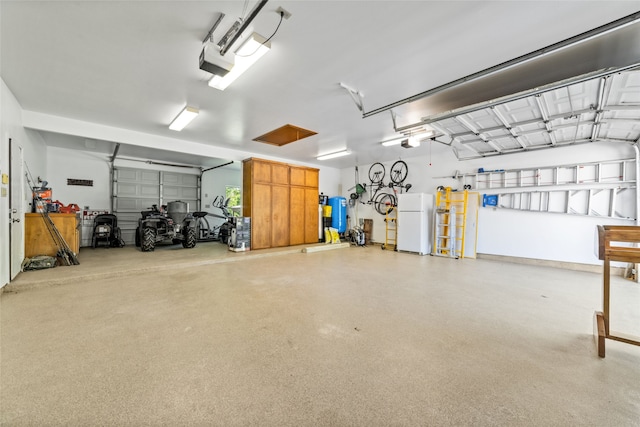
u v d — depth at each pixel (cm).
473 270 511
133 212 838
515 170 607
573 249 541
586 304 322
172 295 338
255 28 243
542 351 211
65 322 253
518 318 277
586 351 212
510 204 618
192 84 351
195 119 484
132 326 246
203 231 974
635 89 300
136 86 356
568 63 287
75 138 625
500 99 316
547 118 390
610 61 278
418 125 409
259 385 164
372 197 905
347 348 211
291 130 545
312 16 227
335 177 1011
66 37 256
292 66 307
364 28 243
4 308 288
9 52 279
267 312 284
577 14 220
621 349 216
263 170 729
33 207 514
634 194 483
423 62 297
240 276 443
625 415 142
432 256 683
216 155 686
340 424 135
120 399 150
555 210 561
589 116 385
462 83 324
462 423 136
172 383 165
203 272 470
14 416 136
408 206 732
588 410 146
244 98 394
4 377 168
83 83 348
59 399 149
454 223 689
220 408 144
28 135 502
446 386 166
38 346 208
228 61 264
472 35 251
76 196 741
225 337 227
